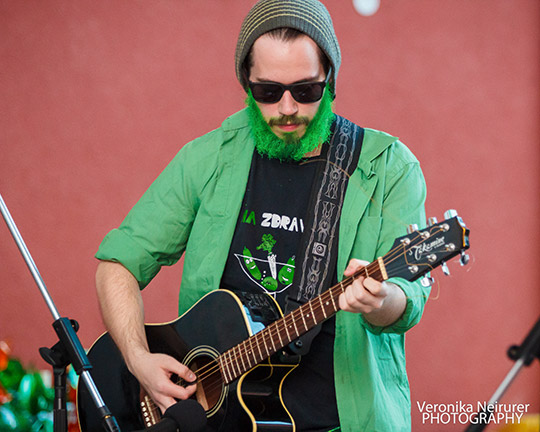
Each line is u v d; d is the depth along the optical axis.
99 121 12.94
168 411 4.84
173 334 6.62
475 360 12.77
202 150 6.85
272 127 6.23
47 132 12.91
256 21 6.14
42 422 9.09
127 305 6.73
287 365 6.14
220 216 6.63
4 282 12.85
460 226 5.05
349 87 12.89
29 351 12.73
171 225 6.92
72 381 9.07
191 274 6.70
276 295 6.39
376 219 6.30
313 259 6.32
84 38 12.91
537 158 12.89
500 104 12.86
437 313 12.77
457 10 12.88
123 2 12.91
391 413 6.25
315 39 6.02
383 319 5.86
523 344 4.14
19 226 12.86
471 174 12.88
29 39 12.91
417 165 6.54
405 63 12.89
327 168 6.46
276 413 6.14
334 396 6.21
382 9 12.88
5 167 12.93
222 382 6.28
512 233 12.88
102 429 6.88
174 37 12.94
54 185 12.91
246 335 6.22
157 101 12.93
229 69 12.94
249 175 6.65
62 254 12.88
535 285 12.85
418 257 5.22
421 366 12.73
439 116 12.89
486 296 12.81
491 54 12.85
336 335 6.20
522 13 12.83
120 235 6.97
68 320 5.62
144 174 12.96
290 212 6.48
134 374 6.50
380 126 12.89
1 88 12.89
